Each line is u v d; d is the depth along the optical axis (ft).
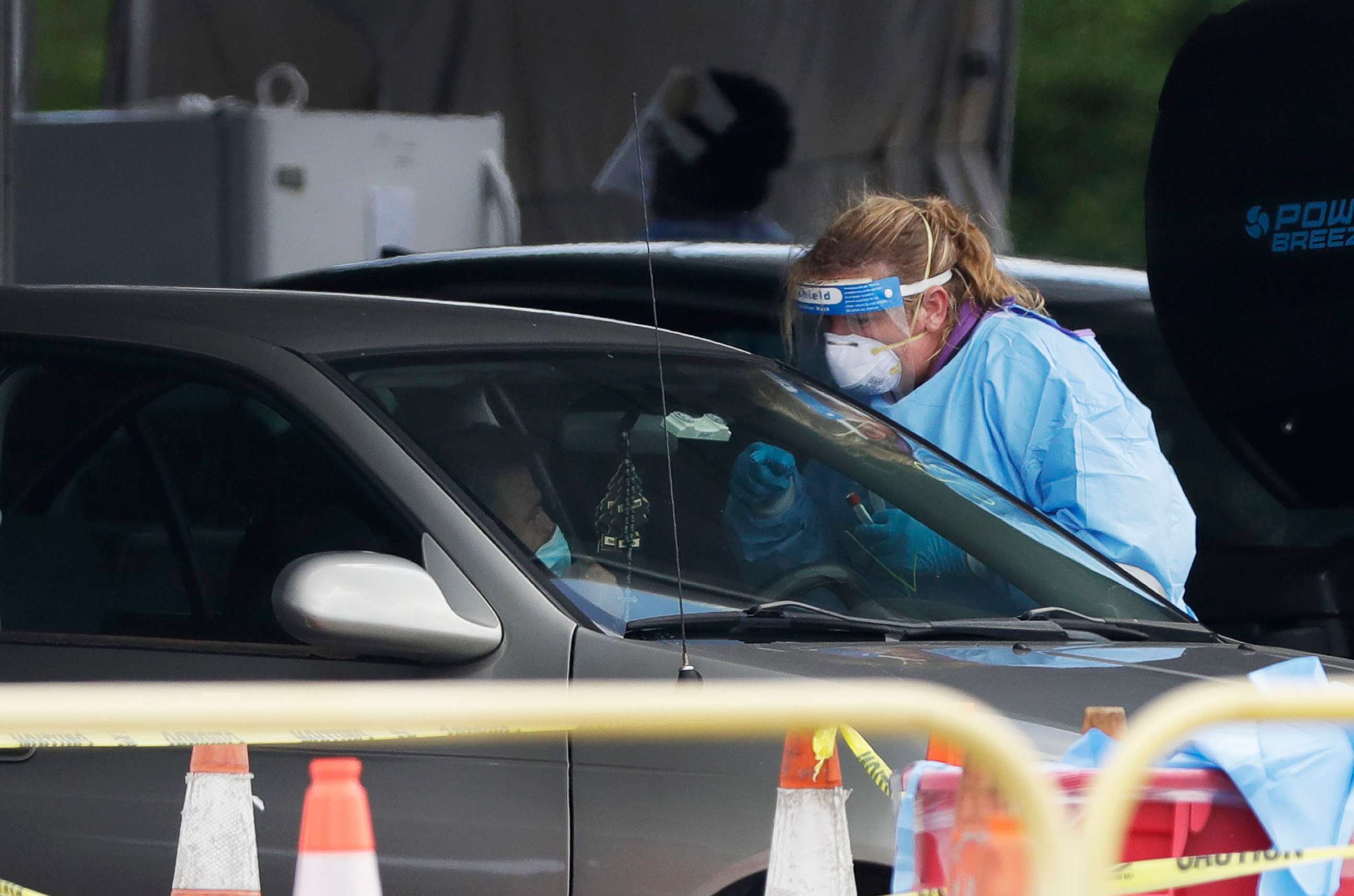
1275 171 66.54
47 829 38.70
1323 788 30.07
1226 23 67.62
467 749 37.11
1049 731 35.91
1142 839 29.68
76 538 42.96
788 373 52.37
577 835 36.40
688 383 48.80
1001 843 25.72
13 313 46.11
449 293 80.84
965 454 55.52
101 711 21.48
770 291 76.13
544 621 38.04
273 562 40.75
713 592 42.57
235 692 22.00
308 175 91.66
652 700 23.24
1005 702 37.04
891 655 39.96
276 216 90.68
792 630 41.39
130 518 42.70
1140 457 55.01
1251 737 30.07
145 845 38.06
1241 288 67.82
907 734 35.88
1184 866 28.40
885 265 55.06
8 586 42.83
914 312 55.42
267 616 40.19
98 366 44.50
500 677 37.32
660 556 42.68
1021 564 47.93
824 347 56.85
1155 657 42.70
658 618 40.01
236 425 42.63
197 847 33.81
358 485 40.73
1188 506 55.67
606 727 23.48
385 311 46.73
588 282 78.89
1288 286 66.64
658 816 35.99
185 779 37.88
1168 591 54.49
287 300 46.78
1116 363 77.15
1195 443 76.54
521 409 44.16
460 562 38.88
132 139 93.91
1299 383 66.69
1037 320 56.29
